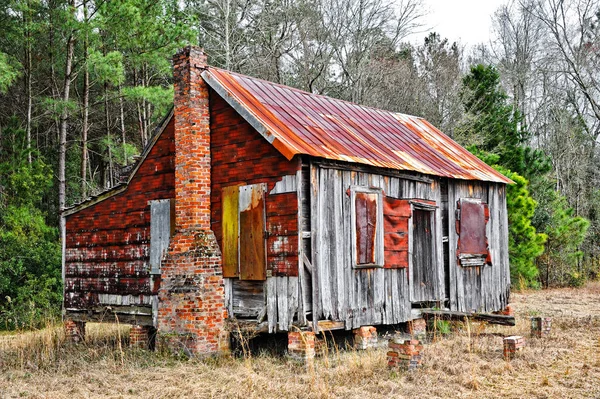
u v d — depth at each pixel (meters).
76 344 18.39
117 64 29.14
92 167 43.34
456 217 19.64
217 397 11.43
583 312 24.09
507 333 18.31
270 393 11.55
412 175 17.89
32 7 30.88
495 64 55.78
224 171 16.19
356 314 15.84
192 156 16.06
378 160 16.39
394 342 13.28
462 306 19.64
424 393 11.38
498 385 12.05
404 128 21.39
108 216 19.02
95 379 13.33
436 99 43.59
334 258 15.34
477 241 20.41
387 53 44.94
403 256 17.44
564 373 12.99
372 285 16.42
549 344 16.28
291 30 41.88
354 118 19.66
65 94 30.81
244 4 41.22
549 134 52.97
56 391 12.39
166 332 15.79
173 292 15.68
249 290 15.51
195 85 16.28
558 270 36.00
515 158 37.53
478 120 41.97
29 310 24.47
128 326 21.69
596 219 46.03
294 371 13.59
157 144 17.84
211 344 15.31
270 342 16.56
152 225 17.72
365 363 13.61
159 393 11.88
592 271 41.50
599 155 53.03
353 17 42.75
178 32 30.67
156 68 37.84
